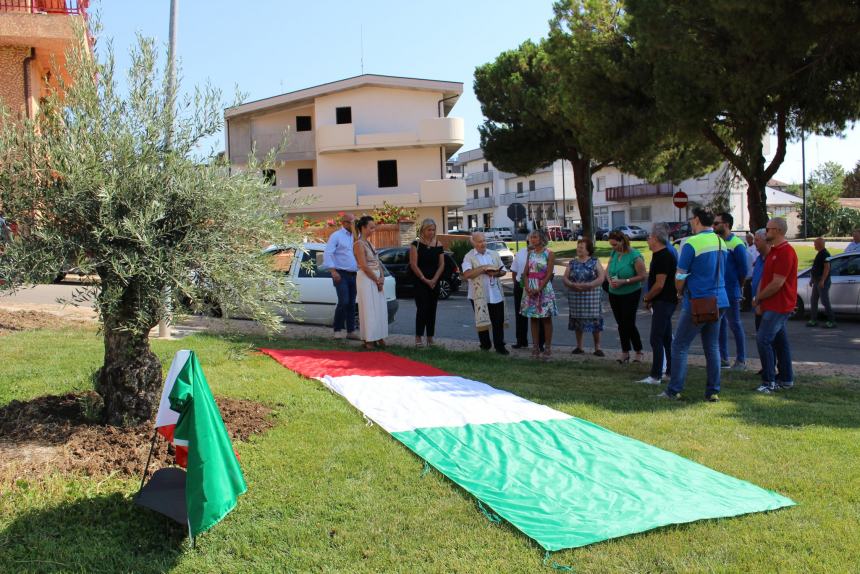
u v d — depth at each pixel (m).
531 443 5.71
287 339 10.74
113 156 5.00
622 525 4.18
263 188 5.50
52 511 4.15
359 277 10.04
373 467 5.05
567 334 13.48
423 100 36.91
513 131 33.09
